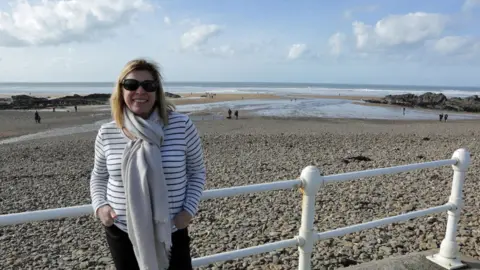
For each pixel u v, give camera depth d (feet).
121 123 7.23
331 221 25.40
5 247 22.39
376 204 29.71
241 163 51.80
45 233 24.58
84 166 50.83
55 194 36.19
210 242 22.20
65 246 22.47
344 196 31.94
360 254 18.85
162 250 7.09
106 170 7.63
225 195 8.79
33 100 205.36
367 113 160.66
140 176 6.77
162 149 7.16
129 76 7.06
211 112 154.40
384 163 51.49
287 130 99.91
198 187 7.55
